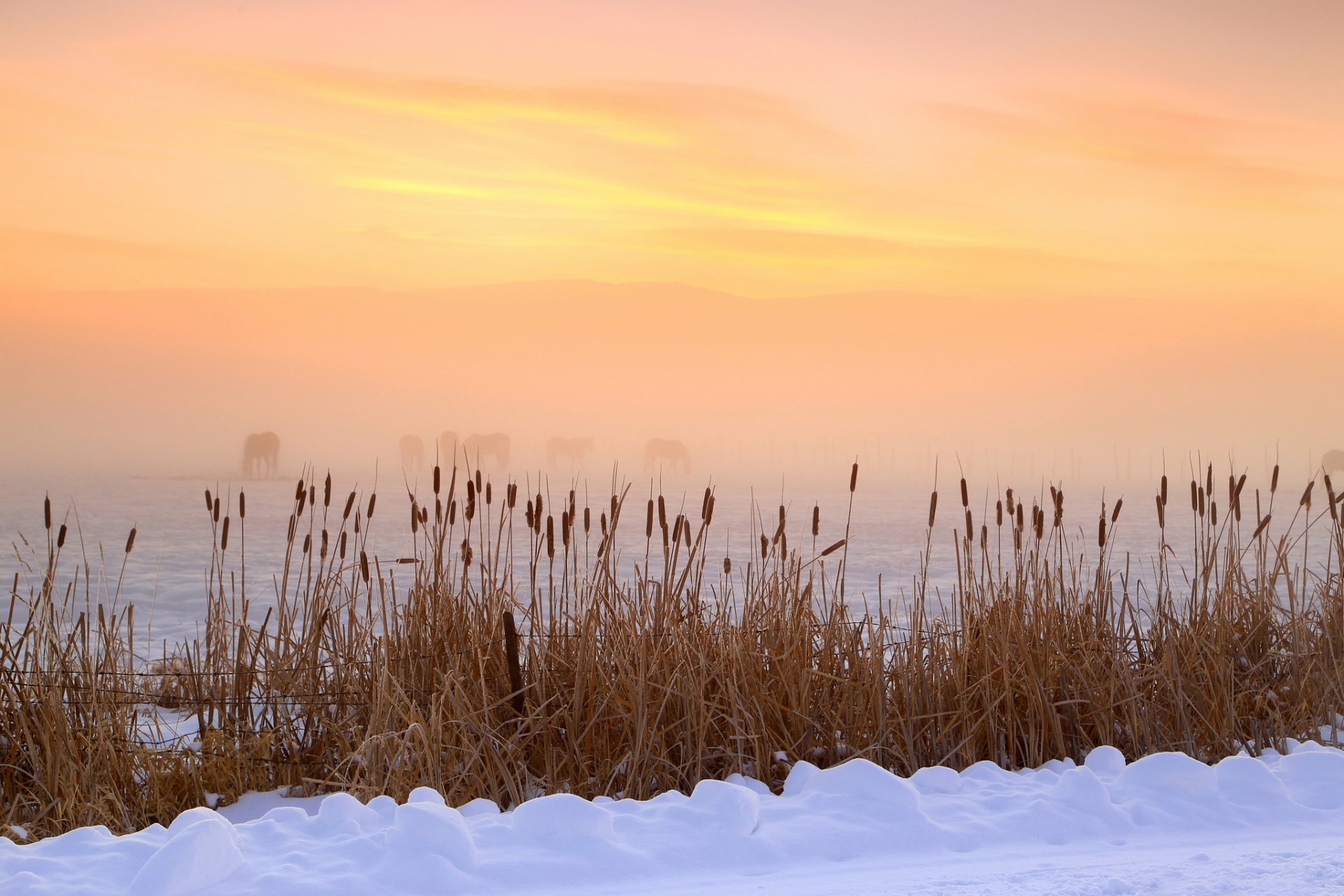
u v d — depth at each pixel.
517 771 5.29
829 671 5.86
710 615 6.01
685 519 5.83
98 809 4.89
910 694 5.71
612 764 5.33
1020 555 6.32
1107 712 5.86
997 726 5.78
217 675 5.85
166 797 5.21
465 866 3.52
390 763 5.09
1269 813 4.23
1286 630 6.78
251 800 5.36
